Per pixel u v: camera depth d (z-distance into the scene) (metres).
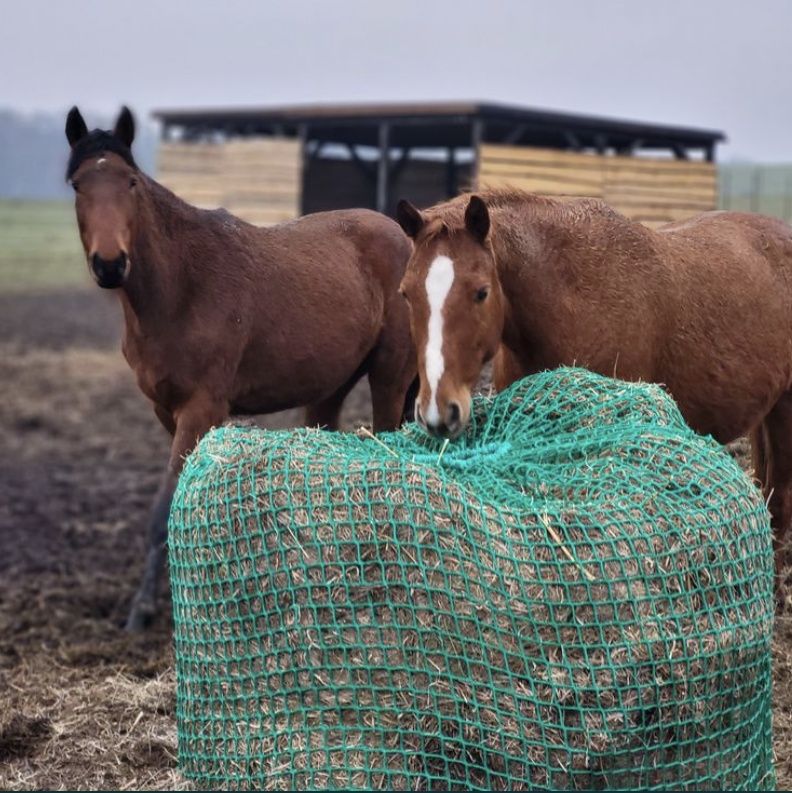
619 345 4.80
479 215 4.15
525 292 4.70
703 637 3.49
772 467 5.73
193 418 5.89
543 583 3.40
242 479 3.74
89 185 5.48
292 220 6.65
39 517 9.74
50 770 4.50
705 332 5.09
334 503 3.58
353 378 6.91
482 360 4.24
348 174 17.17
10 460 11.92
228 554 3.74
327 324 6.26
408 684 3.47
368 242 6.67
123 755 4.61
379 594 3.51
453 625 3.43
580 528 3.47
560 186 12.77
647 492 3.62
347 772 3.51
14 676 5.93
